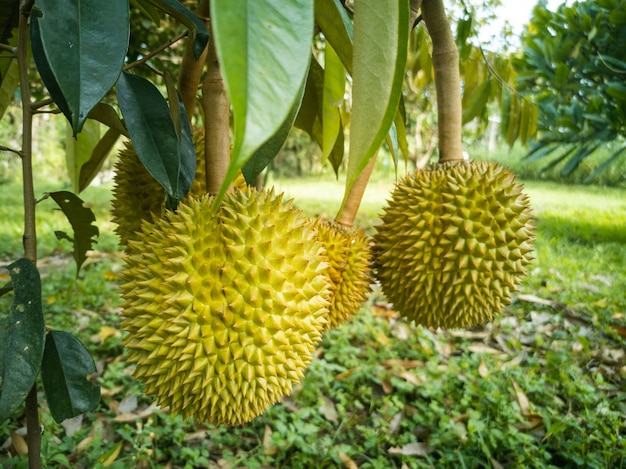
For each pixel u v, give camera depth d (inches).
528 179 204.8
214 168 19.1
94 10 12.1
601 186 187.6
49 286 75.7
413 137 203.3
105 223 131.7
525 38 77.9
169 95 17.8
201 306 16.9
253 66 7.2
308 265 18.3
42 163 234.8
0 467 33.6
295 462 41.9
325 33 16.3
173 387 17.4
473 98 42.9
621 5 67.9
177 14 16.3
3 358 13.9
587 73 77.4
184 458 41.8
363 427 46.4
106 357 57.1
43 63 13.3
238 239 17.3
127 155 24.4
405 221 24.9
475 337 63.8
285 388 18.7
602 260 90.9
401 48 11.0
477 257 24.0
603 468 39.9
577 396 48.9
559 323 65.9
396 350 60.7
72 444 42.2
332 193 208.1
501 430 45.2
